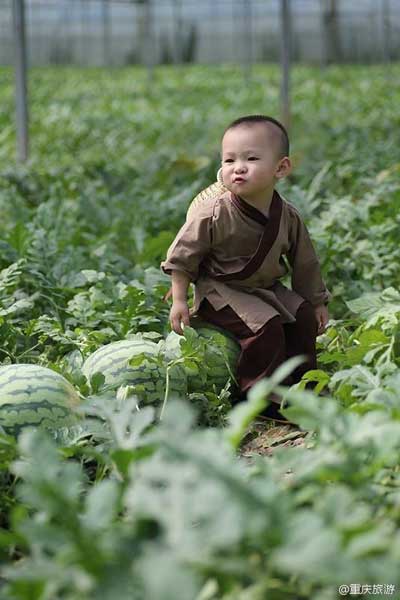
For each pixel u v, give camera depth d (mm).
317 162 29094
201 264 12312
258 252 11875
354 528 5883
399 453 7789
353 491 7270
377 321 12234
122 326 13109
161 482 8297
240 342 11922
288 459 7426
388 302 13234
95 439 9992
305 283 12641
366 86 66312
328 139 35625
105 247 16672
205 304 12219
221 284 12109
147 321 13258
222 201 11898
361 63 104188
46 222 18438
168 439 6273
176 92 66875
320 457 7230
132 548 5953
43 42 107500
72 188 24484
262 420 11805
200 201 12312
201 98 61469
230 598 6398
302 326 12156
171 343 12031
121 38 108312
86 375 11359
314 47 105625
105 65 100938
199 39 107750
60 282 15023
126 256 18609
